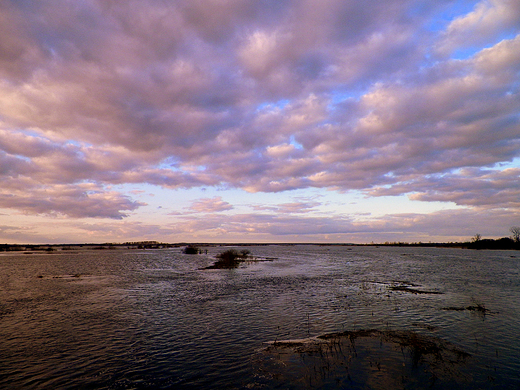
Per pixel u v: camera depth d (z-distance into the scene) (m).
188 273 44.12
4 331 16.02
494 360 11.41
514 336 14.21
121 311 20.41
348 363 11.15
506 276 38.16
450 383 9.61
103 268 53.47
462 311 19.19
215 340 14.30
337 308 20.38
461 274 40.59
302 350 12.59
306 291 27.50
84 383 10.19
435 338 13.83
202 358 12.15
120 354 12.70
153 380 10.34
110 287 31.14
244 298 24.47
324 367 10.86
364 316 18.12
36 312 20.27
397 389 9.25
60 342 14.25
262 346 13.36
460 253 111.56
